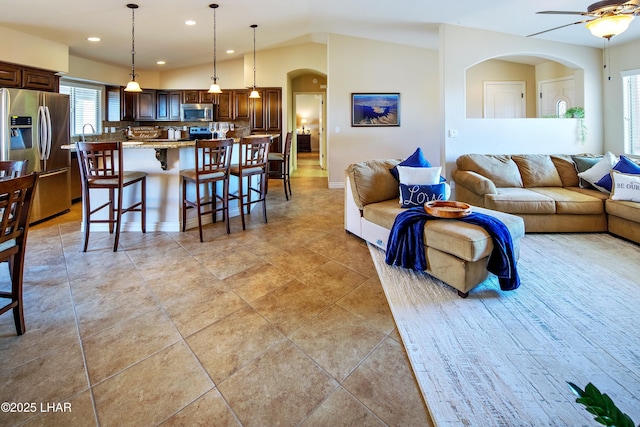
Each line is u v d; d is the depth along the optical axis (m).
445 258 2.46
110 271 2.83
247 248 3.42
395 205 3.34
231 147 3.90
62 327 2.01
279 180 8.12
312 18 5.43
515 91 6.62
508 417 1.37
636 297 2.35
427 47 6.57
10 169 2.48
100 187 3.27
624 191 3.54
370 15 5.04
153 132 7.38
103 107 7.05
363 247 3.44
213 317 2.14
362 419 1.38
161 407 1.44
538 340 1.88
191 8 4.37
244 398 1.49
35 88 4.70
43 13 3.96
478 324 2.05
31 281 2.62
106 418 1.38
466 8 4.21
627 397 1.46
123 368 1.67
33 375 1.61
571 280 2.63
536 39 4.85
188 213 4.09
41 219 4.38
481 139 5.00
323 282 2.65
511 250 2.41
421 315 2.16
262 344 1.87
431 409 1.42
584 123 4.99
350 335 1.96
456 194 4.58
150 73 7.88
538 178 4.35
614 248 3.32
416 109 6.74
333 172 6.95
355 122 6.79
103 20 4.43
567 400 1.45
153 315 2.16
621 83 4.75
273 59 7.77
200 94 8.03
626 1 2.64
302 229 4.09
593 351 1.78
